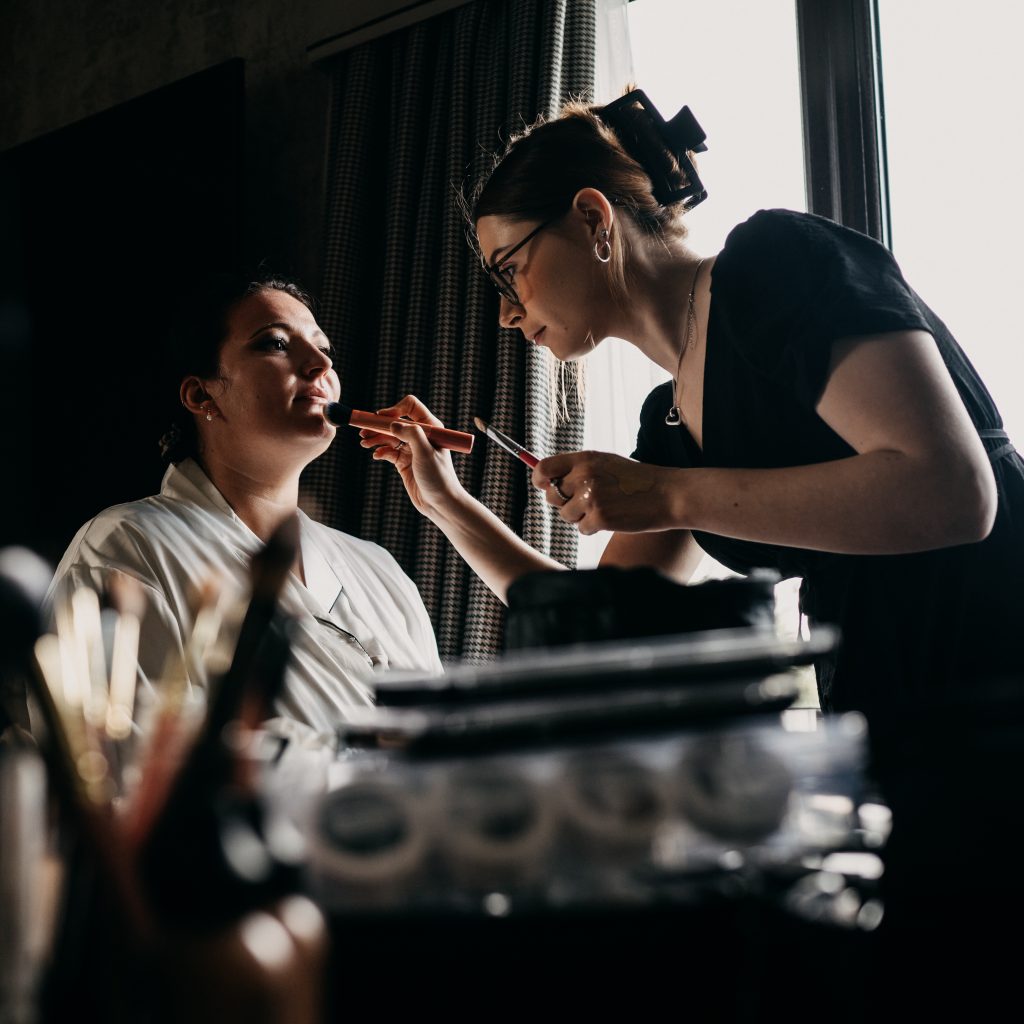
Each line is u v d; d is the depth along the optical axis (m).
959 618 1.21
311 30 2.85
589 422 2.28
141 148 2.83
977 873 0.54
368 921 0.54
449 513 1.56
